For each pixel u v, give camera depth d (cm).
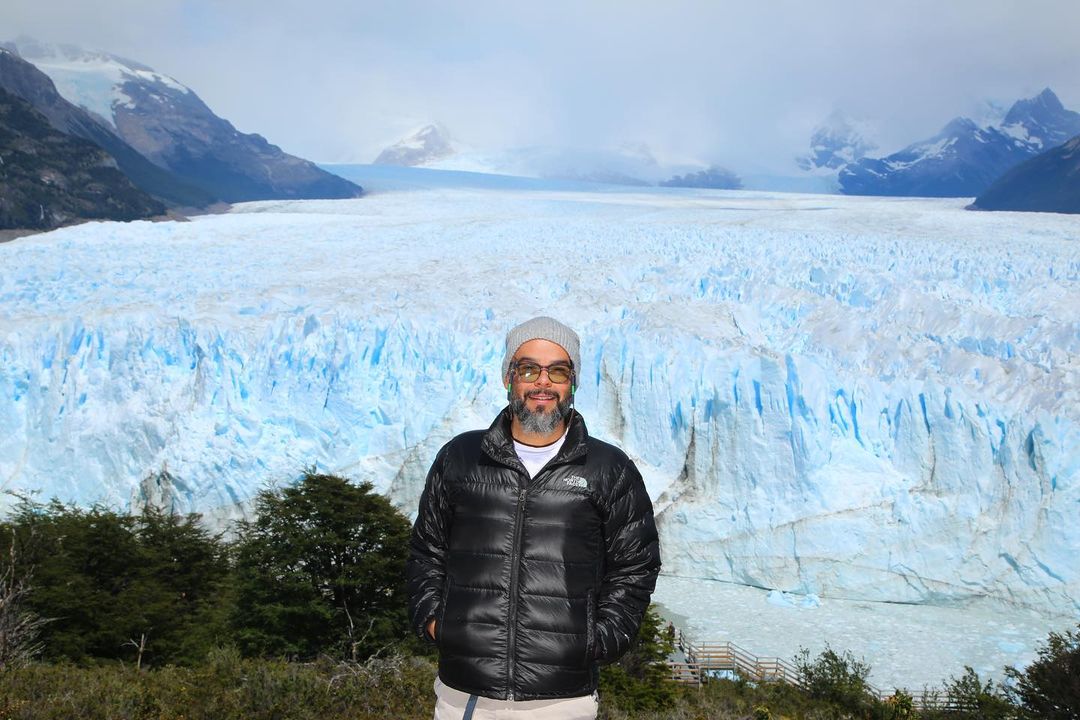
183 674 688
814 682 1268
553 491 283
